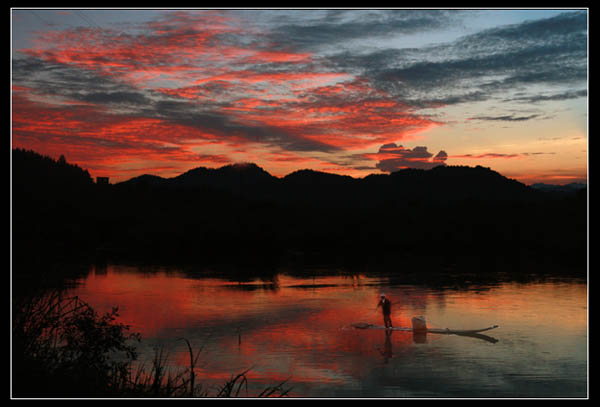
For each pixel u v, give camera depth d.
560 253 107.38
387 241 146.62
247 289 53.50
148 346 25.34
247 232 169.00
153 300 44.78
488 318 34.06
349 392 18.06
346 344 26.44
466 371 21.02
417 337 28.16
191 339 27.64
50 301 8.87
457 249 124.12
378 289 52.19
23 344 8.39
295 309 39.47
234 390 17.78
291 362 22.59
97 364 9.50
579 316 34.03
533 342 26.36
